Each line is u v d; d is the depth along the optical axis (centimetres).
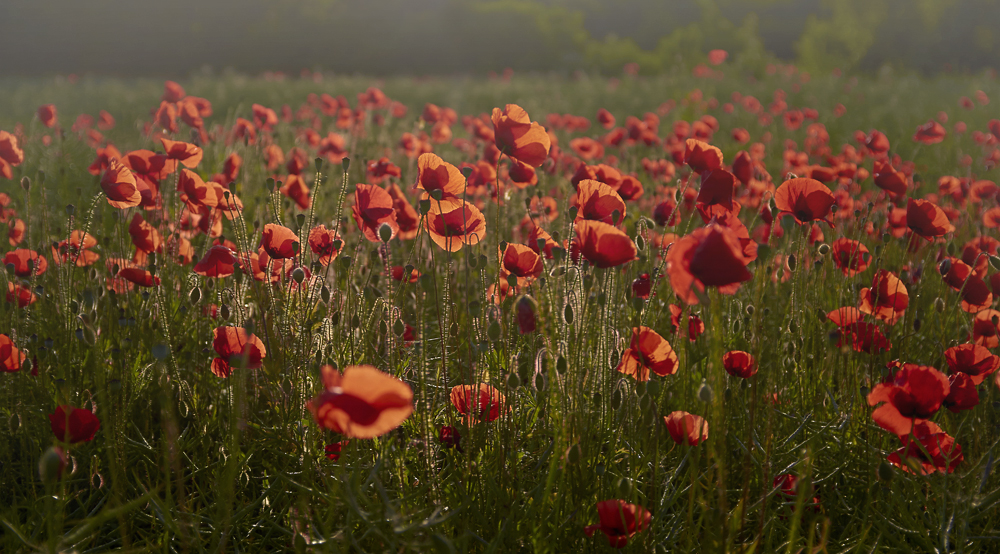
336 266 234
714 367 143
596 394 179
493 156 385
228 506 155
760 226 325
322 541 147
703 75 2203
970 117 1254
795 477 193
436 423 216
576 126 826
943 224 242
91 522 131
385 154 641
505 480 182
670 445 209
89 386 227
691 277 130
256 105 523
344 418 110
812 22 4106
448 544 133
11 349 185
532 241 227
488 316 205
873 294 223
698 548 167
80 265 289
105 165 392
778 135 1073
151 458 205
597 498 174
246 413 202
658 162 540
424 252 320
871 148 409
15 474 210
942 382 160
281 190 343
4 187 542
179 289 290
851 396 222
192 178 248
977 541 182
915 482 185
